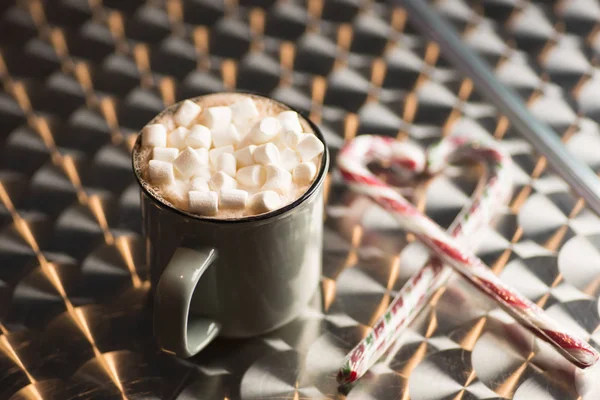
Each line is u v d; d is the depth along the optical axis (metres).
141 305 0.56
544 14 0.72
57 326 0.55
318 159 0.51
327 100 0.66
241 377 0.53
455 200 0.61
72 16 0.71
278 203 0.50
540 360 0.54
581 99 0.66
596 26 0.71
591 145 0.64
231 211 0.49
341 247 0.59
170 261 0.49
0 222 0.59
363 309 0.56
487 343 0.55
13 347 0.54
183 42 0.70
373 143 0.61
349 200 0.61
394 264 0.58
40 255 0.58
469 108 0.66
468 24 0.71
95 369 0.53
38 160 0.62
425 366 0.54
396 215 0.58
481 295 0.57
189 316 0.53
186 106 0.53
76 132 0.64
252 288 0.52
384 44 0.70
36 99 0.66
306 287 0.54
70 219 0.59
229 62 0.68
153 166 0.50
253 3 0.72
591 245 0.59
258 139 0.51
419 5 0.72
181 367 0.54
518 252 0.58
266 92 0.66
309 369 0.53
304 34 0.70
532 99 0.66
